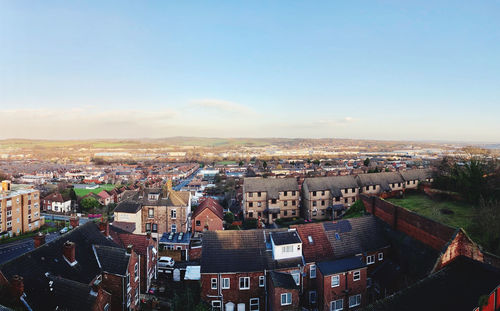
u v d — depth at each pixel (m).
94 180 185.00
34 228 81.44
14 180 180.38
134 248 39.25
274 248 34.22
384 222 40.56
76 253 31.36
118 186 153.12
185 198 67.25
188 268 45.31
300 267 33.66
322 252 35.41
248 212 75.00
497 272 24.52
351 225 39.31
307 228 37.81
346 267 32.75
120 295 30.83
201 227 63.12
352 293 32.56
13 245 66.94
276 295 30.06
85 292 25.72
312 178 76.00
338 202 74.56
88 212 104.94
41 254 28.25
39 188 144.62
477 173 49.66
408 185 80.00
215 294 32.94
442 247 30.89
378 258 37.16
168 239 58.78
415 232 35.03
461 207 47.53
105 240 37.09
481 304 21.50
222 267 33.19
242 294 33.09
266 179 77.06
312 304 33.91
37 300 24.70
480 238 33.62
